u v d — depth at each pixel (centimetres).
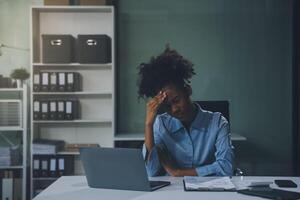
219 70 424
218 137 225
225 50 424
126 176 170
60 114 390
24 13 422
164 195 162
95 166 174
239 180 194
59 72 395
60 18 418
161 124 228
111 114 420
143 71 259
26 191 396
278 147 427
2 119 391
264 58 424
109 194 165
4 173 392
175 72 252
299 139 416
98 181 175
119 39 422
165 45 423
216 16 423
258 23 423
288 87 424
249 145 427
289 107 425
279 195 156
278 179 195
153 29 423
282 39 423
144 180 168
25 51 422
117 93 421
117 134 405
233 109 424
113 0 418
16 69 416
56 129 421
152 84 254
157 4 423
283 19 424
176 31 423
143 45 423
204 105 263
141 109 422
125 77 422
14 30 422
